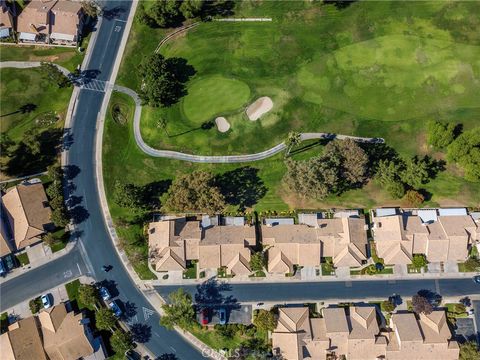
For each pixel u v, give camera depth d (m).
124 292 111.69
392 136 123.19
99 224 116.88
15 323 106.38
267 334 107.56
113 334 105.38
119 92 128.50
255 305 109.94
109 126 125.12
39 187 116.69
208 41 133.00
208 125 125.00
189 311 103.69
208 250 109.94
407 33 133.62
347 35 133.62
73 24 131.12
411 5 136.25
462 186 117.94
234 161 121.56
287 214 116.50
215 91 128.25
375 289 110.88
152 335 109.00
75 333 103.88
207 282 111.94
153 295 111.38
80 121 125.62
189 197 108.69
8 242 110.94
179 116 125.94
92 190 119.56
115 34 134.12
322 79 128.88
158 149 122.94
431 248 110.06
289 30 134.25
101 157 122.31
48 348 103.31
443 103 126.12
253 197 118.19
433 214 114.44
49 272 113.25
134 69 130.62
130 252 113.94
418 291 110.69
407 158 120.75
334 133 123.81
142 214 117.25
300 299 110.31
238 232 112.38
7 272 113.25
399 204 116.81
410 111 125.44
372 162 120.31
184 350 108.12
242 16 135.50
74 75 130.00
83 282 112.44
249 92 128.00
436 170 119.69
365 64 130.25
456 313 108.31
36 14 130.88
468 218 113.00
